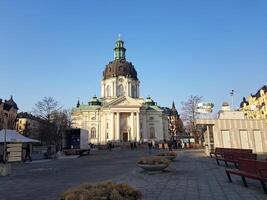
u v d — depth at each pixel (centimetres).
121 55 12300
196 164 2419
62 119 7575
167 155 2656
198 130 7281
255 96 10419
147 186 1394
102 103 11462
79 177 1886
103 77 12081
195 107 7006
